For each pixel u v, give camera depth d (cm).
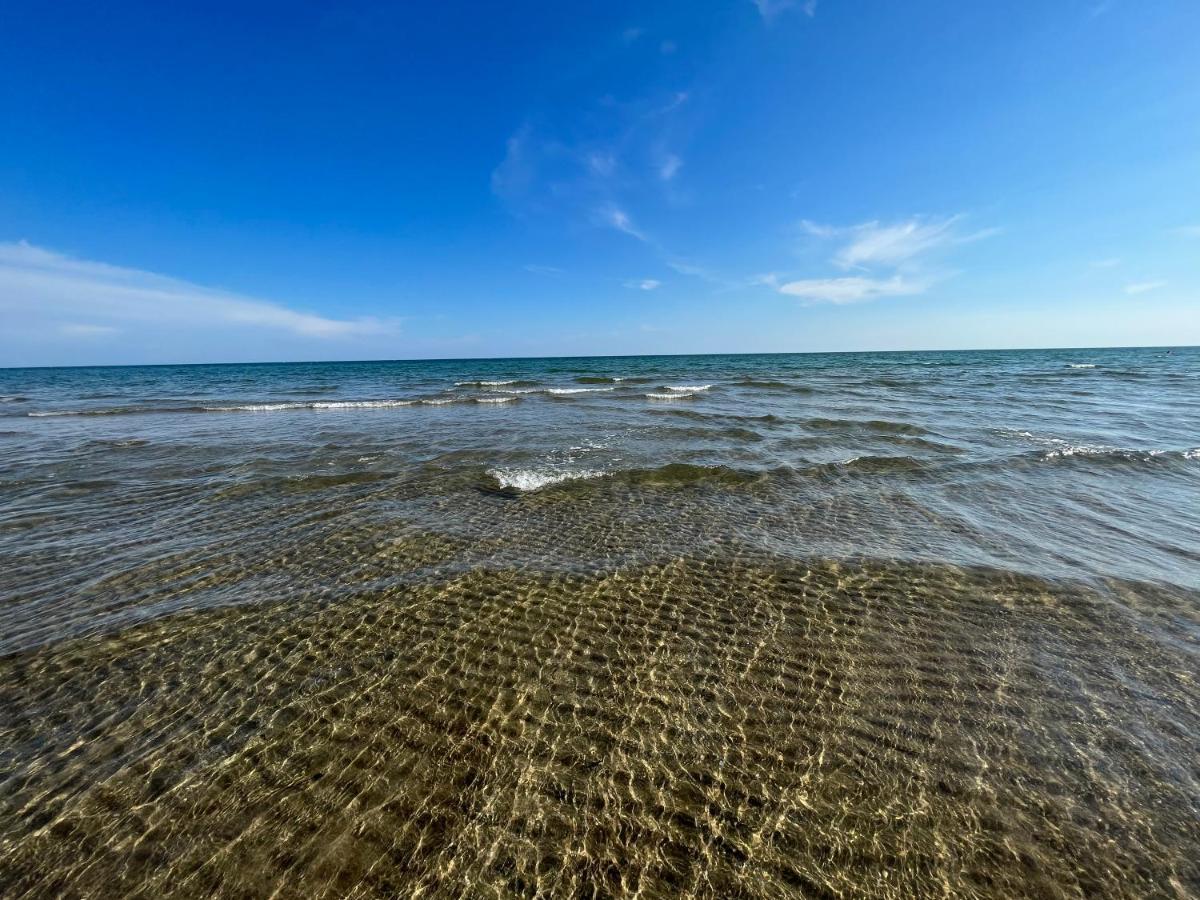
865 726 381
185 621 527
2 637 497
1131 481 1021
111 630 509
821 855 287
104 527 799
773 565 660
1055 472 1087
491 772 341
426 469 1155
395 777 337
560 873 278
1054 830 298
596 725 384
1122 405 2192
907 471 1111
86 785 329
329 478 1079
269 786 329
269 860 284
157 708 400
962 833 297
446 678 439
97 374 7725
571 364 9638
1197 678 429
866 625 519
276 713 396
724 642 492
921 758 350
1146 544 714
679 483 1043
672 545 729
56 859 284
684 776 338
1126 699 405
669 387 3391
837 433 1558
